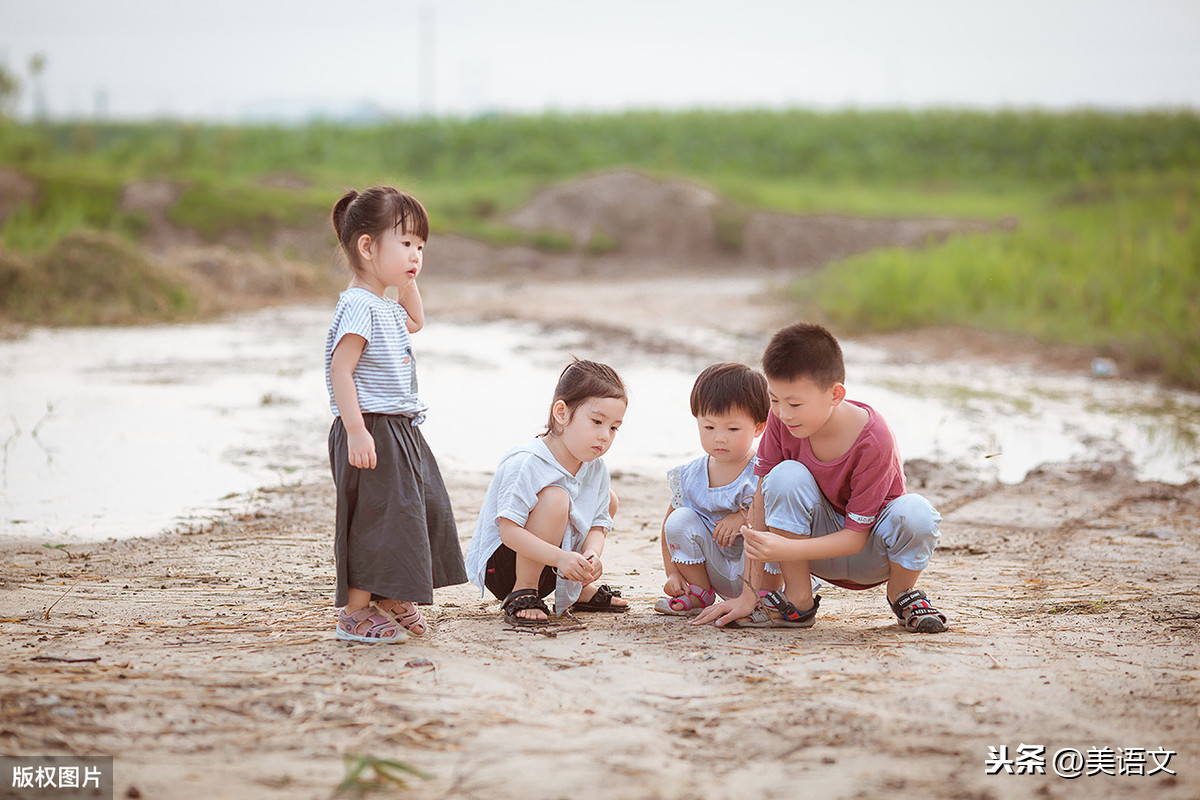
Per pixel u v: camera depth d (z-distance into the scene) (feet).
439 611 16.52
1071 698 12.25
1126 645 14.38
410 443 14.88
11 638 14.25
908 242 118.21
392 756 10.56
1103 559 20.38
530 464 15.58
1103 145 168.96
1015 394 41.78
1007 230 91.15
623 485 26.78
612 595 16.62
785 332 14.28
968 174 164.55
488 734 11.12
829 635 14.99
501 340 56.08
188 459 28.43
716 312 73.36
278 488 25.53
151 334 58.29
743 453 15.92
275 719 11.46
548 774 10.18
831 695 12.28
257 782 9.98
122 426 32.68
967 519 23.91
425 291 93.76
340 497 14.51
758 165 167.43
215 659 13.42
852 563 15.57
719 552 16.10
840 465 14.90
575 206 134.31
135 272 68.23
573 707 11.93
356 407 14.21
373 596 15.07
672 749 10.80
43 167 122.01
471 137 172.65
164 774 10.11
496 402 37.68
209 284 75.46
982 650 14.12
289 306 76.33
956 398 40.63
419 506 14.66
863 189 155.74
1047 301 58.95
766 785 10.01
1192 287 55.47
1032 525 23.36
